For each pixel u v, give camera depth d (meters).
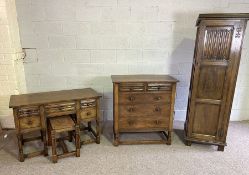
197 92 2.20
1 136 2.53
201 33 2.03
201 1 2.62
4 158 2.10
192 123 2.31
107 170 1.95
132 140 2.47
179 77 2.91
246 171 1.95
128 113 2.31
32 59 2.75
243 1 2.62
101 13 2.63
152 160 2.11
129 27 2.70
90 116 2.27
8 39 2.43
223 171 1.95
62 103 2.08
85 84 2.90
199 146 2.39
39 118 2.02
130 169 1.97
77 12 2.62
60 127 2.00
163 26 2.71
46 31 2.66
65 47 2.74
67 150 2.19
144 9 2.64
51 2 2.56
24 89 2.82
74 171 1.92
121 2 2.61
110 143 2.43
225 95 2.13
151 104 2.31
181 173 1.92
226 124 2.21
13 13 2.50
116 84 2.21
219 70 2.09
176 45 2.78
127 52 2.79
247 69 2.87
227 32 1.98
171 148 2.35
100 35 2.71
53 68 2.81
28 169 1.94
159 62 2.85
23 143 2.34
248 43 2.76
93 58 2.80
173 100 2.31
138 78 2.41
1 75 2.55
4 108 2.67
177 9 2.65
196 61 2.11
